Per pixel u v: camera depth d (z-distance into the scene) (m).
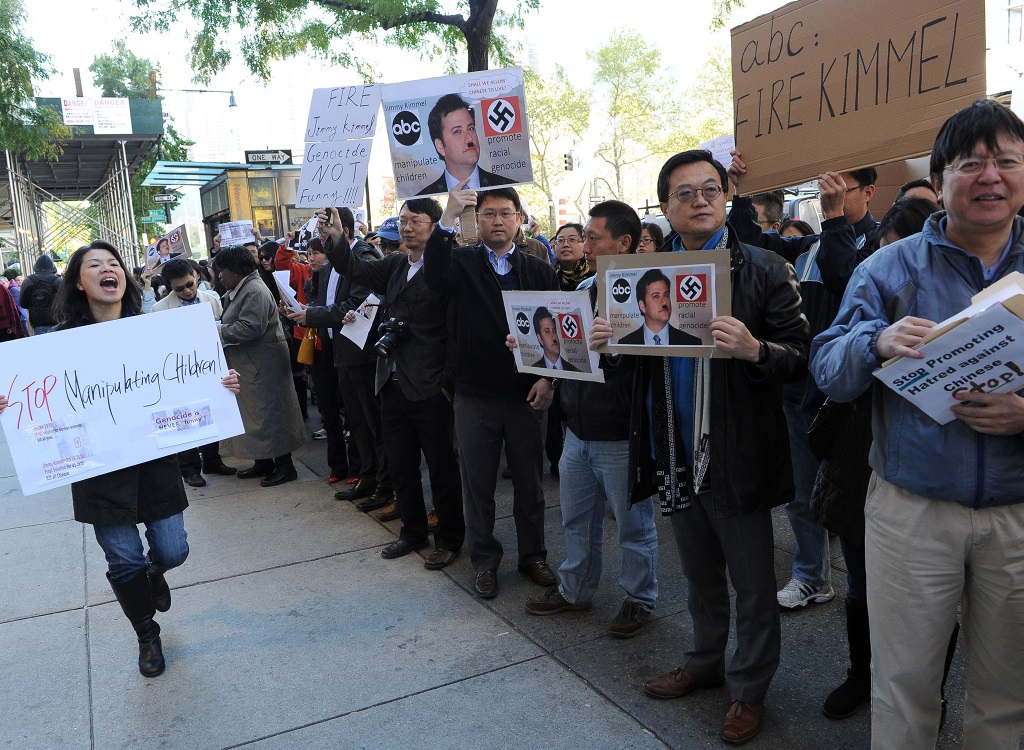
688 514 2.62
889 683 1.91
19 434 2.80
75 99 18.23
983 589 1.82
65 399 2.87
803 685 2.81
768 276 2.39
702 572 2.68
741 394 2.40
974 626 1.88
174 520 3.21
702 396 2.46
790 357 2.27
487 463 3.69
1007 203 1.65
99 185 27.83
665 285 2.32
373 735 2.67
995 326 1.54
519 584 3.85
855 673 2.63
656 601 3.45
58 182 26.05
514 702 2.82
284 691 2.98
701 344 2.29
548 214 33.19
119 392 2.96
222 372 3.16
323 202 3.82
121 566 3.06
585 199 35.06
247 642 3.39
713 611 2.71
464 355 3.63
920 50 2.38
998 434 1.69
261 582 4.04
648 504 3.23
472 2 7.30
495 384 3.59
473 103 3.46
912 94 2.41
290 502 5.39
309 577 4.07
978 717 1.92
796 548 3.51
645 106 32.81
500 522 4.73
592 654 3.13
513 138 3.46
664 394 2.56
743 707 2.53
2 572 4.36
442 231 3.46
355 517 5.00
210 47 8.79
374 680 3.03
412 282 4.01
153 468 3.08
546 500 5.08
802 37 2.70
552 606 3.48
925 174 3.86
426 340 4.00
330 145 3.79
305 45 8.77
